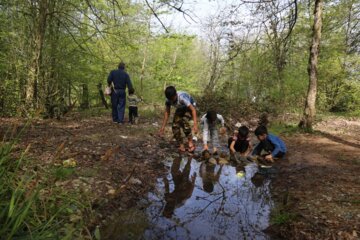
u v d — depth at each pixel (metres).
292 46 13.70
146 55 22.30
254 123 11.78
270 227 3.59
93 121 10.39
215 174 5.55
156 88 23.88
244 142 6.77
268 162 6.25
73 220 3.02
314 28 9.34
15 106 9.24
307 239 3.23
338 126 11.88
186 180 5.18
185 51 27.61
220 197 4.49
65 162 4.49
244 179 5.30
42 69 9.91
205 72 23.97
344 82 17.12
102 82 15.65
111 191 4.00
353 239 3.14
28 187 3.04
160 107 17.06
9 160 3.10
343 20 16.41
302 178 5.09
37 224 2.57
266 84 14.39
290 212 3.82
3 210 2.29
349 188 4.54
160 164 5.87
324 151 7.12
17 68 9.66
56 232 2.50
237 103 13.74
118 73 10.04
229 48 14.35
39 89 9.73
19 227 2.38
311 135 9.24
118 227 3.38
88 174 4.34
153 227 3.49
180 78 24.50
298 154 6.81
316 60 9.49
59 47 10.78
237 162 6.28
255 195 4.58
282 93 12.98
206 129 6.72
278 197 4.43
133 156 5.91
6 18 10.07
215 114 6.46
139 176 4.93
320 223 3.48
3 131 5.84
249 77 15.03
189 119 6.85
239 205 4.21
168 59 25.33
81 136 6.99
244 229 3.54
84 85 15.39
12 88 9.45
